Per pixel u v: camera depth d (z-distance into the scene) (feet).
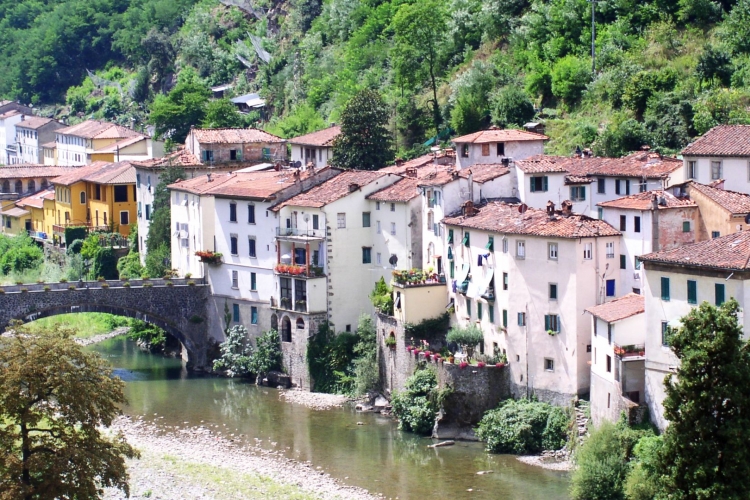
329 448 398.83
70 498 296.30
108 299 508.12
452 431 407.64
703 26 621.31
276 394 472.03
